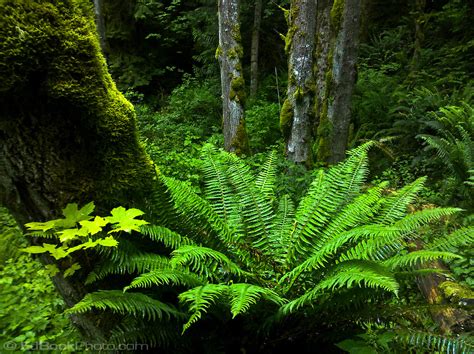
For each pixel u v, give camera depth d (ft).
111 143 6.48
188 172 16.47
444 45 34.71
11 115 5.56
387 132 26.23
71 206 5.92
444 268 10.96
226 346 7.64
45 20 5.49
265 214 9.07
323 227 8.59
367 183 21.95
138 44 42.11
